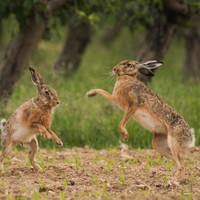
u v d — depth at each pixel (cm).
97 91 3500
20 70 4875
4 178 3159
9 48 4897
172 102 4778
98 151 3941
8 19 5112
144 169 3391
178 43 9131
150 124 3362
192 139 3325
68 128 4325
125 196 2828
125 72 3500
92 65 8562
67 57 6962
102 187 3005
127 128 4328
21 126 3238
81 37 6956
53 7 4812
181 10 5141
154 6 5244
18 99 4947
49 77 5281
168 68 8262
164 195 2869
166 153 3369
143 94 3381
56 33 5219
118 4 5038
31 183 3069
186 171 3400
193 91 5284
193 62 7456
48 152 3869
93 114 4538
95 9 5200
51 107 3266
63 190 2967
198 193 2948
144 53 5222
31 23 4819
